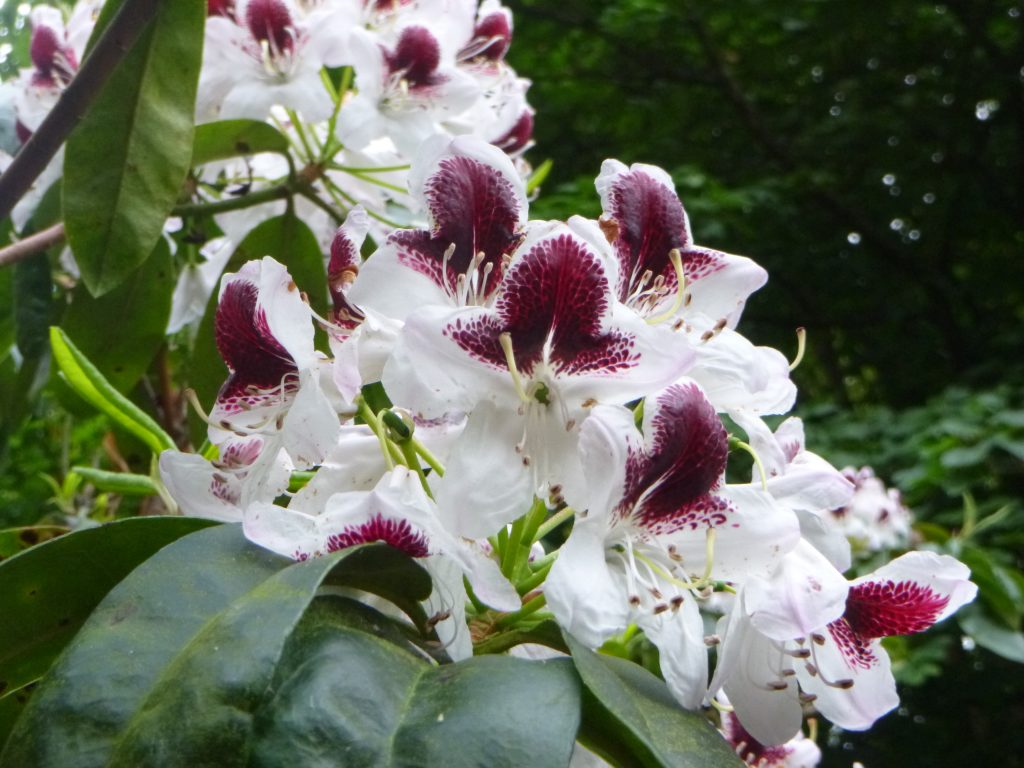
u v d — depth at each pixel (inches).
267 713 10.6
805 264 92.8
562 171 97.4
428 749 10.6
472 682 11.2
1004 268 100.3
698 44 99.2
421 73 23.7
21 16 32.0
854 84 100.9
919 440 62.1
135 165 18.0
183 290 25.2
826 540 14.4
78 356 17.3
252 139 23.2
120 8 16.0
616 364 13.1
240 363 14.1
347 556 11.8
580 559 12.4
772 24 98.7
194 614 11.9
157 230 18.1
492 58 26.1
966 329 96.8
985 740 70.9
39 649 14.6
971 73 99.7
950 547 37.2
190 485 14.6
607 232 14.5
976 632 35.5
